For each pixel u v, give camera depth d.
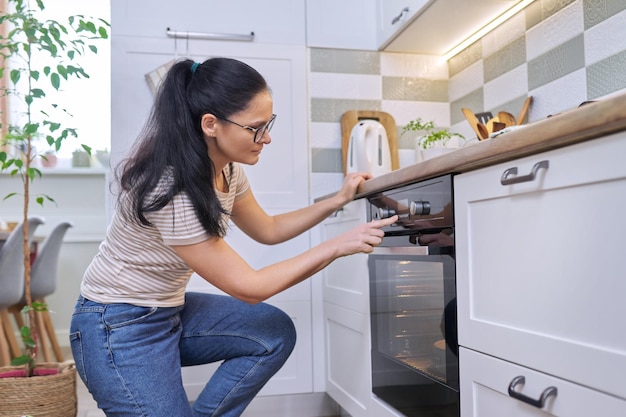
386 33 2.59
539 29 2.13
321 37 2.66
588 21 1.88
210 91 1.32
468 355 1.30
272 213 2.58
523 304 1.11
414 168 1.50
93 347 1.44
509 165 1.14
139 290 1.46
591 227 0.93
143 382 1.42
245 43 2.59
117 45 2.46
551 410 1.02
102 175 4.32
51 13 4.08
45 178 4.25
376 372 1.87
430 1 2.15
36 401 2.10
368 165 2.45
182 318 1.68
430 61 2.81
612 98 0.84
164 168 1.30
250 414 2.52
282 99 2.62
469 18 2.33
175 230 1.31
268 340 1.68
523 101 2.23
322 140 2.66
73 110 4.18
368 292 1.93
